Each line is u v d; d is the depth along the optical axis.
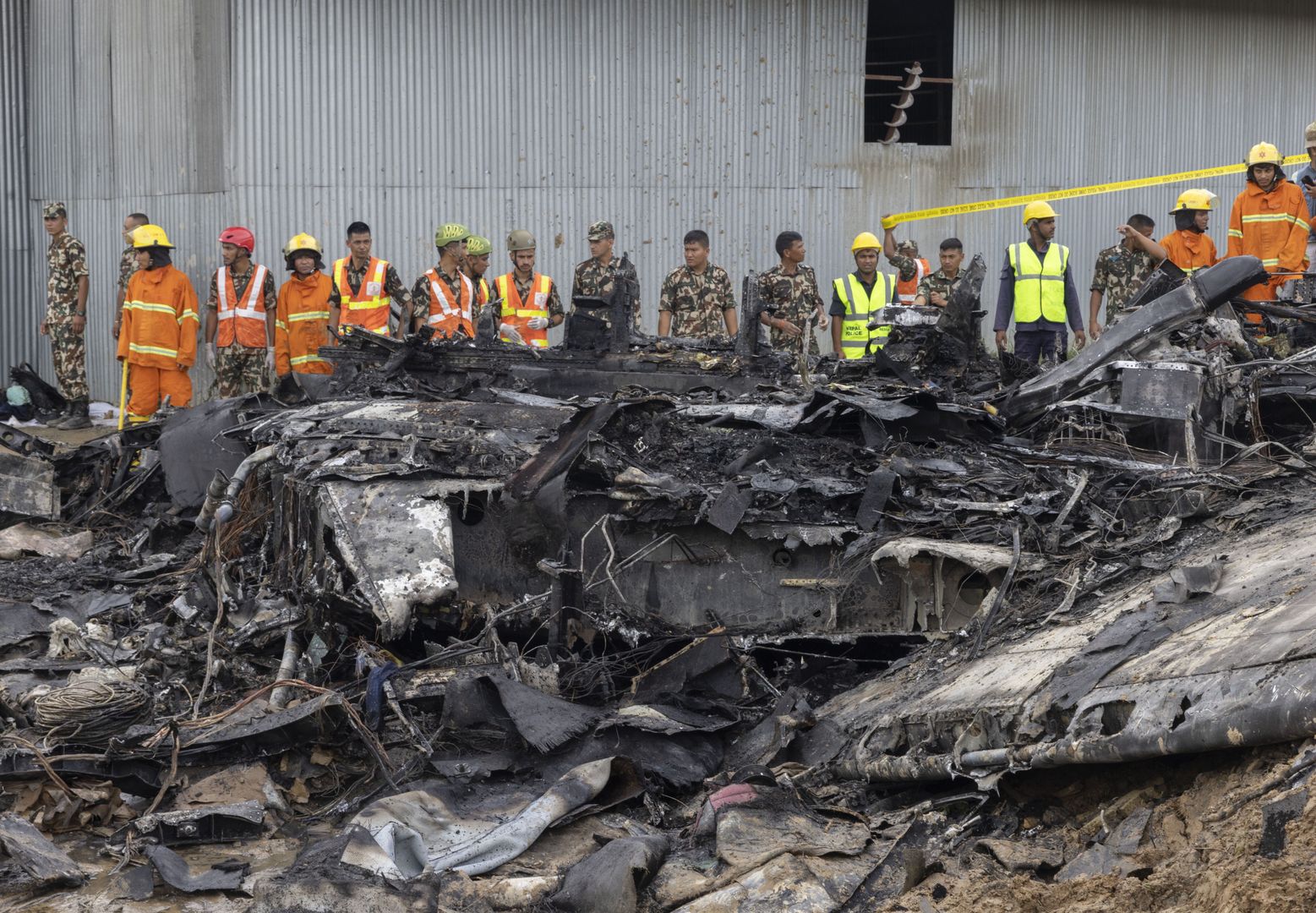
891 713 5.97
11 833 5.63
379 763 6.25
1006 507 7.04
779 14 16.75
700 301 13.43
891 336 10.16
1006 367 9.64
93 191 18.03
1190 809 4.49
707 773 6.26
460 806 5.84
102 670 6.71
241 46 15.04
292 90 15.23
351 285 13.30
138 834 5.77
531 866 5.40
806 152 17.08
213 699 7.02
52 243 16.36
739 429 7.98
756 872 5.00
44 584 9.15
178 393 13.65
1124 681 4.95
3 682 7.02
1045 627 6.27
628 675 7.07
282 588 7.73
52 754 6.16
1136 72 18.58
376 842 5.18
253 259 15.35
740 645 6.91
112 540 10.34
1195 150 19.08
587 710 6.41
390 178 15.67
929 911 4.47
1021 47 17.94
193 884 5.34
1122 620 5.62
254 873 5.53
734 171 16.83
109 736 6.27
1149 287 9.36
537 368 10.12
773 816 5.45
